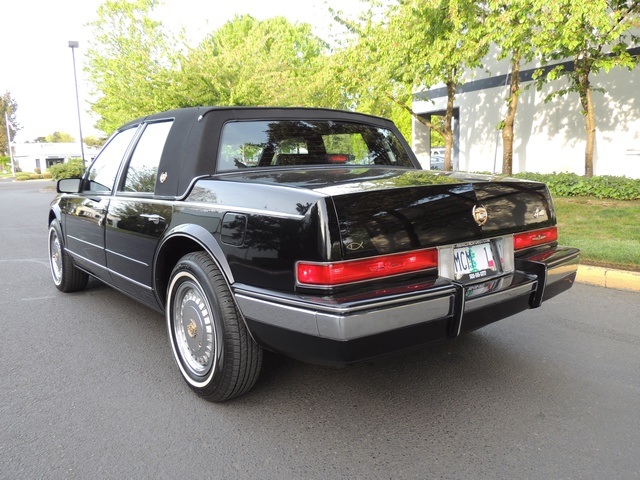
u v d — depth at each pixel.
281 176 3.01
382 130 4.10
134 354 3.82
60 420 2.86
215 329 2.85
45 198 23.78
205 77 15.44
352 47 12.05
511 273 3.01
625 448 2.50
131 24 16.34
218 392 2.93
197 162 3.18
